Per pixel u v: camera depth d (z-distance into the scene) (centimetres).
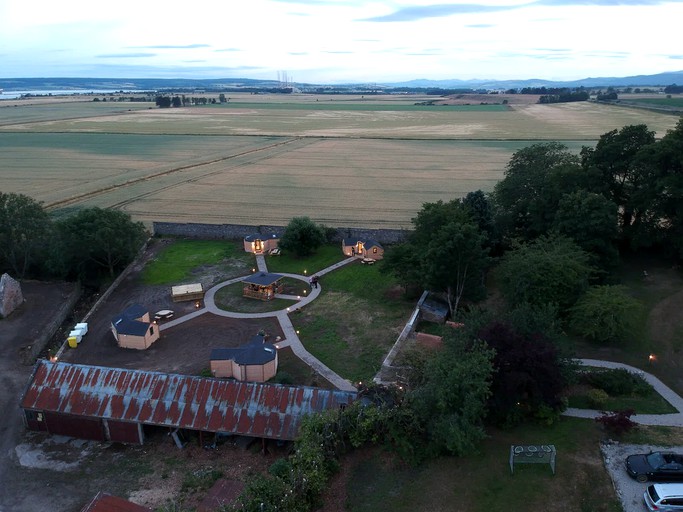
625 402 3600
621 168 6038
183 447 3572
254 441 3600
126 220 6581
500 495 2756
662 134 16562
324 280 6412
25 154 16100
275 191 11244
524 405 3384
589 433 3241
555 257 4772
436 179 12331
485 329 3450
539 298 4609
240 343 4962
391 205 10012
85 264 6506
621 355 4281
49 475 3347
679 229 5569
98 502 2584
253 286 6025
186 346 4934
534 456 2964
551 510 2655
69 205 10000
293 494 2681
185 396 3684
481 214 6347
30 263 6638
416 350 4162
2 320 5466
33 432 3781
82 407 3672
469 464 2991
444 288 5191
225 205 10069
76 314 5762
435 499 2759
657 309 4922
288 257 7181
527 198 6625
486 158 15112
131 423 3597
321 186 11719
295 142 19012
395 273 5881
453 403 3072
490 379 3241
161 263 7050
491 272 6181
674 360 4175
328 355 4706
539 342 3406
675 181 5356
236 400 3638
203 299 5947
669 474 2797
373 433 3212
